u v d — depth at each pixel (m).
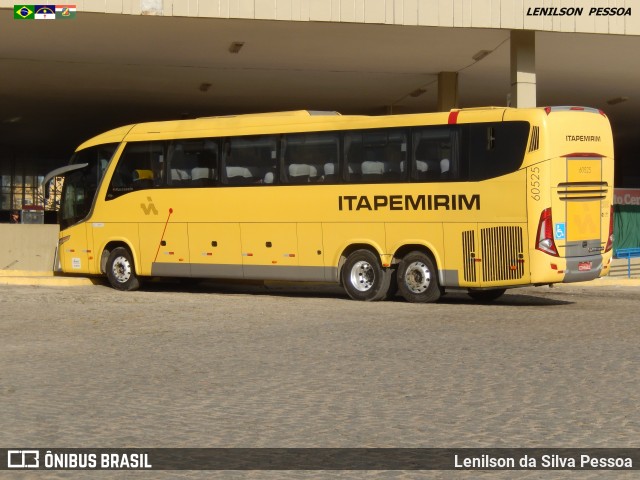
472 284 20.06
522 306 20.11
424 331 15.45
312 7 25.09
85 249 25.19
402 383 10.80
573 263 19.64
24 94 39.09
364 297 21.27
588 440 8.06
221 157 23.05
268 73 33.84
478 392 10.23
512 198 19.59
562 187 19.53
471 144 20.03
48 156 62.47
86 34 27.52
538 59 31.28
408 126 20.72
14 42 28.80
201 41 28.41
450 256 20.28
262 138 22.52
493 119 19.84
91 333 15.39
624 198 34.34
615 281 27.56
